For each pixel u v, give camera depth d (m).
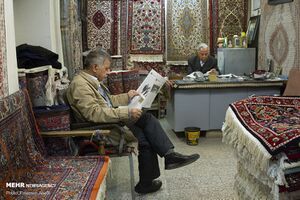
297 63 3.79
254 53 4.83
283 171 1.71
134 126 2.49
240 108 2.27
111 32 5.16
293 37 3.88
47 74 2.51
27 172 1.73
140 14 5.18
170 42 5.25
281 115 2.18
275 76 4.09
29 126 1.96
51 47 3.03
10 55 2.02
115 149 2.26
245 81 3.92
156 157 2.56
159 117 5.21
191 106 3.97
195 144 3.80
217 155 3.44
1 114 1.56
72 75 3.34
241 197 2.26
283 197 1.76
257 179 2.00
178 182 2.77
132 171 2.28
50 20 3.00
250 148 1.91
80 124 2.33
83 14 4.97
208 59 4.80
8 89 1.96
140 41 5.24
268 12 4.50
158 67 5.38
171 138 4.12
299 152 1.72
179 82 3.87
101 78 2.52
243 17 5.30
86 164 1.91
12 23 2.07
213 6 5.21
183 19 5.21
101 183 1.67
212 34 5.27
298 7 3.75
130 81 4.35
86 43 5.13
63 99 2.52
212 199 2.46
